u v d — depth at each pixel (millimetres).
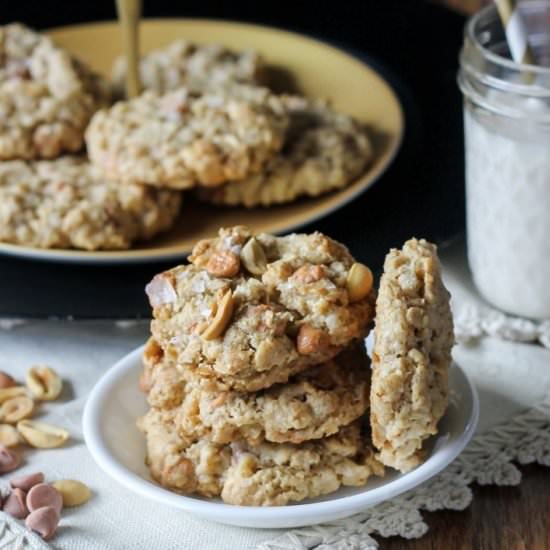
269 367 631
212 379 636
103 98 871
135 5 847
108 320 734
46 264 773
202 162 784
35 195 788
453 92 903
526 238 729
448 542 642
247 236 661
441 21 976
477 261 756
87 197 786
